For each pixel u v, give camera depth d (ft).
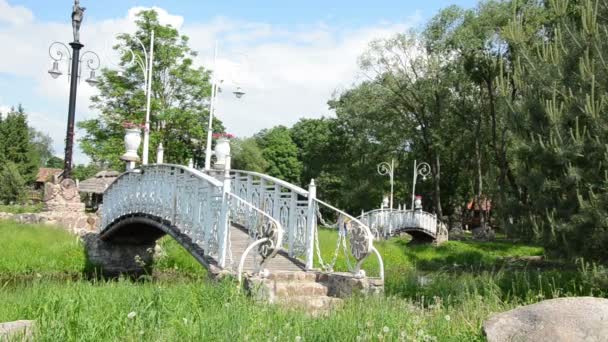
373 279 33.96
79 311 21.74
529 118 42.39
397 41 135.85
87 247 62.54
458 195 189.06
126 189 56.85
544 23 96.43
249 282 30.73
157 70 112.88
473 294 33.14
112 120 109.70
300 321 21.83
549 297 36.55
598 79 38.83
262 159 223.71
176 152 111.96
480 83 122.62
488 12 114.21
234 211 47.70
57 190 71.82
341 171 195.31
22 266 56.34
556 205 40.52
